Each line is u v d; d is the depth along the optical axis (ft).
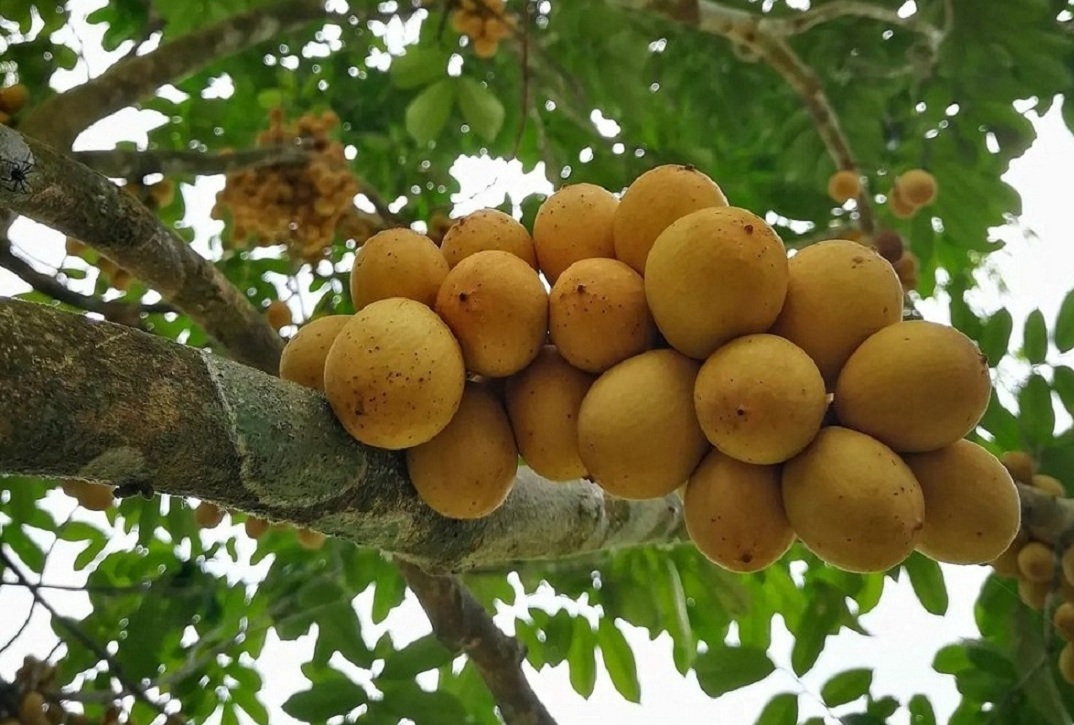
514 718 11.46
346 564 13.46
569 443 6.45
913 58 15.78
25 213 8.64
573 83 15.92
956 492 6.00
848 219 16.15
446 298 6.38
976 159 15.74
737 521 5.97
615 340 6.22
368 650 10.88
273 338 10.66
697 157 16.06
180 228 16.61
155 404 5.13
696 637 13.83
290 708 10.12
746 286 5.75
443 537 7.27
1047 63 14.62
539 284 6.47
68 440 4.75
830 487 5.63
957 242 16.07
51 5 14.87
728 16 14.78
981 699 11.14
